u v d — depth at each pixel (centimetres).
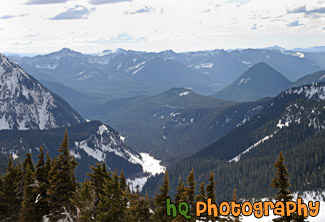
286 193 4406
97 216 4594
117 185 4784
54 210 5166
